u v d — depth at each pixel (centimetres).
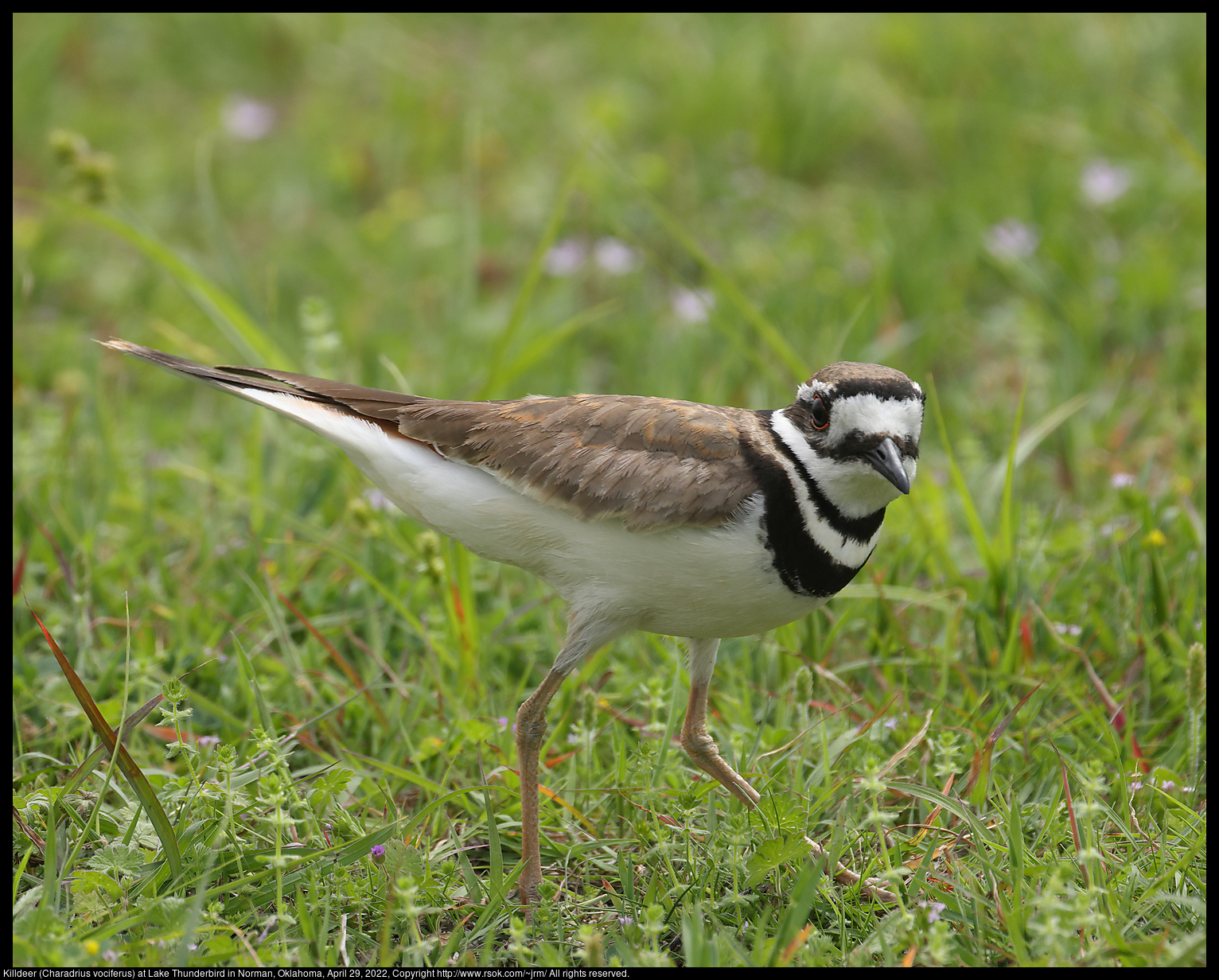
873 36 2147
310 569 1140
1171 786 855
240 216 1883
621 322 1600
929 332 1509
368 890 766
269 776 805
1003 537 1048
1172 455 1288
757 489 790
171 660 1001
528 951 700
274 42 2264
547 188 1855
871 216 1714
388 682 1005
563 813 862
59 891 739
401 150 1962
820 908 771
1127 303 1536
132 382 1495
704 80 2058
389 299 1658
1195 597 1038
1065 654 1009
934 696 969
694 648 864
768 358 1444
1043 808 831
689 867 795
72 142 1220
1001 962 715
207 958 683
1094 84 2011
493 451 830
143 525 1171
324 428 873
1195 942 675
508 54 2216
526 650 1047
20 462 1209
